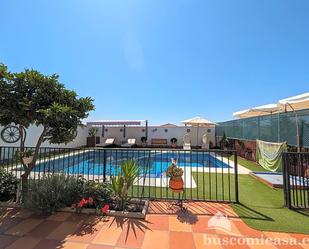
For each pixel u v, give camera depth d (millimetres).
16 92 4027
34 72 4066
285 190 4488
